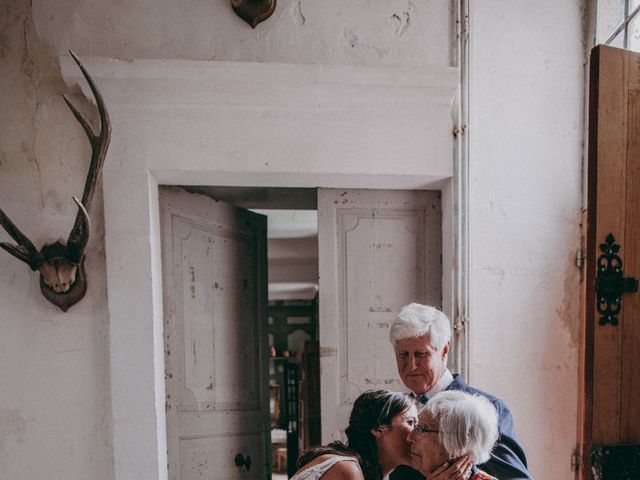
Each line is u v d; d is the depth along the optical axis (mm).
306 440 4375
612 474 1663
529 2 2131
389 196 2279
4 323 2008
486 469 1410
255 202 2764
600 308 1663
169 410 2248
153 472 2002
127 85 1944
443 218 2246
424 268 2275
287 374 5871
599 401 1663
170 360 2260
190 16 2029
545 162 2154
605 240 1662
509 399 2148
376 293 2270
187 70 1926
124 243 1990
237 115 2029
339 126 2055
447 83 2016
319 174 2068
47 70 2008
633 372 1688
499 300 2143
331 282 2250
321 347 2240
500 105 2129
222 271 2465
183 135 2012
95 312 2023
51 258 1917
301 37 2068
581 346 2170
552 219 2162
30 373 2014
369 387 2252
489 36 2119
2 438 2014
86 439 2023
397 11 2096
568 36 2150
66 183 2018
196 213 2354
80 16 2002
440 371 1664
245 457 2494
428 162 2092
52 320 2016
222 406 2428
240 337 2535
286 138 2043
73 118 2010
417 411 1419
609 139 1658
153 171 2025
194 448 2324
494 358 2141
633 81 1675
